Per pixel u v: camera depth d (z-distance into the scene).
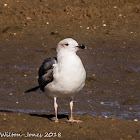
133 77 16.97
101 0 26.22
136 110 13.73
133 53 19.80
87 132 10.86
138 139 10.52
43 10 24.89
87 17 24.25
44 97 14.87
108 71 17.61
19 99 14.70
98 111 13.59
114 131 11.05
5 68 17.98
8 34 22.02
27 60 18.97
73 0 26.52
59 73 11.26
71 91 11.45
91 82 16.31
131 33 22.33
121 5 25.59
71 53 11.32
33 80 16.70
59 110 13.62
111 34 22.14
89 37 21.81
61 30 22.73
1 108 13.78
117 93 15.29
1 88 15.80
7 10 25.03
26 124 11.47
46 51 20.02
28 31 22.55
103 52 19.91
